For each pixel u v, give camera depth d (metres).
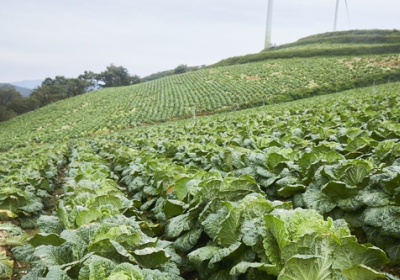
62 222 5.30
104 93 87.19
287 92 54.50
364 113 13.79
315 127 11.87
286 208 4.19
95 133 48.41
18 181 9.62
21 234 6.20
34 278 3.51
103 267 3.16
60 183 14.22
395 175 4.63
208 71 91.12
